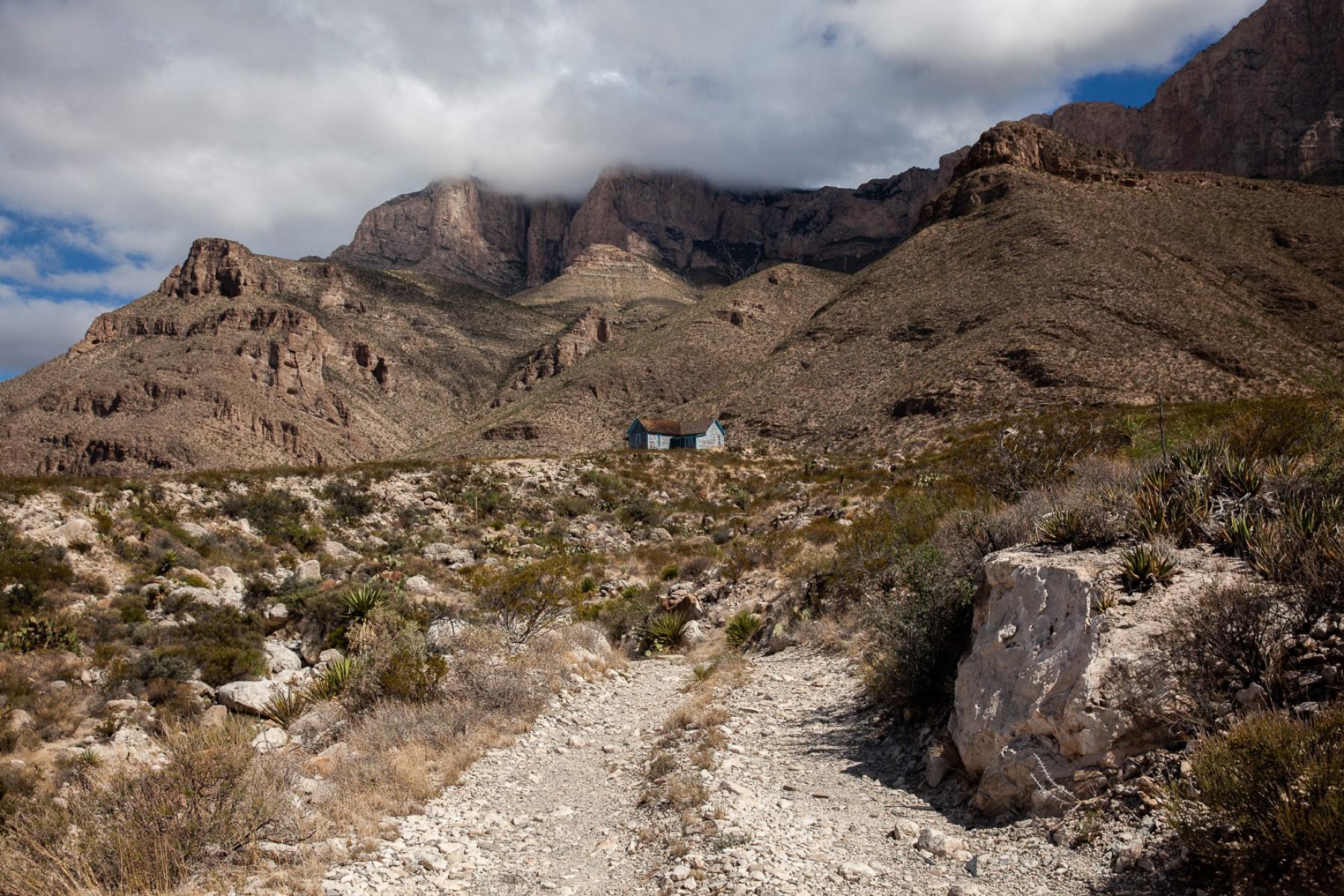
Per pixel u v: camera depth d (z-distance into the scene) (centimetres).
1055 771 643
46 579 2217
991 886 548
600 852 723
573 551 3700
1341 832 432
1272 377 5478
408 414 16438
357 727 1123
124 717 1666
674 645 1939
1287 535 705
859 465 4772
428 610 2217
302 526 3506
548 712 1248
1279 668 584
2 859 636
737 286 16038
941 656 946
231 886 621
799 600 1761
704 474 5338
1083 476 1251
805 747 974
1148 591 707
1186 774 554
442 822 803
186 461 10362
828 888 580
